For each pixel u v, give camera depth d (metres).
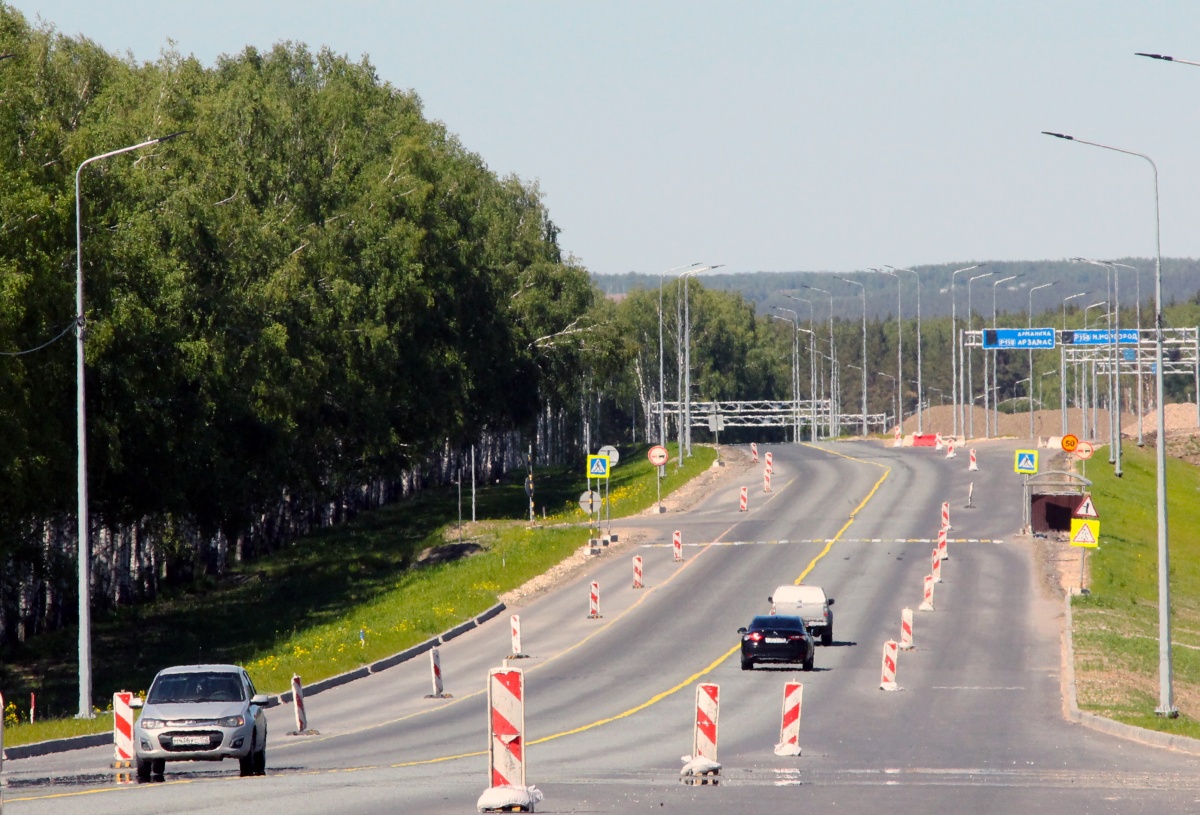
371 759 105.88
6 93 189.75
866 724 125.94
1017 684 157.38
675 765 98.75
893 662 152.00
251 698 98.69
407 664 188.62
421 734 124.88
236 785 86.75
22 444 176.12
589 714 136.00
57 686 198.62
